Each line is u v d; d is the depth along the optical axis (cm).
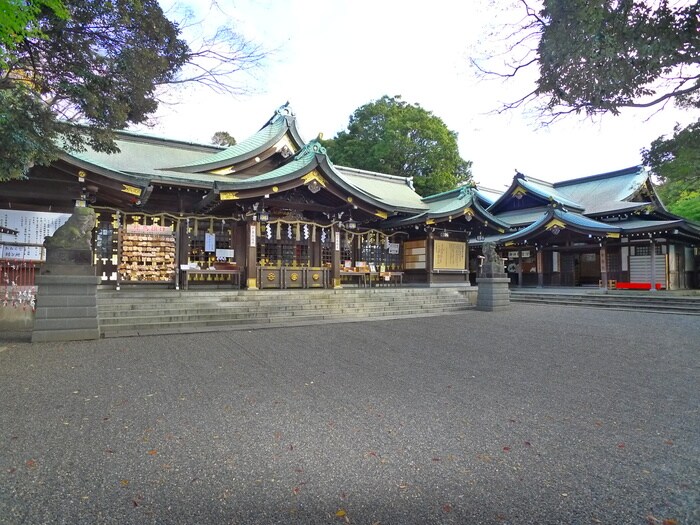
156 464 341
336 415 459
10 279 1159
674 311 1569
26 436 389
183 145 2017
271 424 430
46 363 660
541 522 272
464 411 479
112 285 1466
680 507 288
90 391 523
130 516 271
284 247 1773
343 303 1400
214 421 435
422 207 2228
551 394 546
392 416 459
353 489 310
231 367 655
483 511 284
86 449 365
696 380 616
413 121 3538
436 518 275
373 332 1014
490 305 1545
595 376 636
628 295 1927
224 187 1400
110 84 696
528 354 787
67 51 661
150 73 715
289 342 870
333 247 1762
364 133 3725
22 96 621
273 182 1470
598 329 1098
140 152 1861
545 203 3003
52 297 849
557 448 384
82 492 298
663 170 780
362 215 1894
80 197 1246
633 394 548
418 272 2125
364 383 584
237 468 338
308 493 304
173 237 1571
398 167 3584
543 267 2769
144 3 665
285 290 1508
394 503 292
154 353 744
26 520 264
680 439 404
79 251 882
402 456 364
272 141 1909
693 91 563
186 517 272
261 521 269
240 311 1211
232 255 1650
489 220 2094
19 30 495
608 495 304
